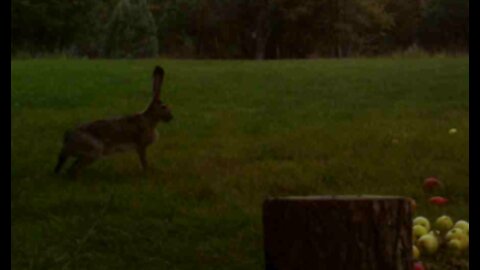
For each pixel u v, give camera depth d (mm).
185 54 29688
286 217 4770
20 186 6602
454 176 6941
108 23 25234
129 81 12141
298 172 7035
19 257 5535
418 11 31719
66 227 5895
